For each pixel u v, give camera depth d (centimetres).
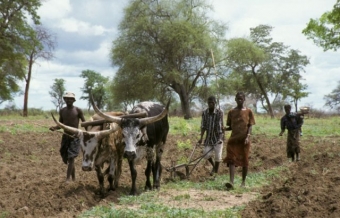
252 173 1152
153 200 855
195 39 4141
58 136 1942
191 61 4294
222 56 4459
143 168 1224
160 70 4147
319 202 697
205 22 4419
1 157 1420
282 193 784
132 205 824
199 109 5062
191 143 1703
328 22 2706
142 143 915
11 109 5200
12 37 3538
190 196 896
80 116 1020
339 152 1245
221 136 1084
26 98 4416
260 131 2205
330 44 2777
